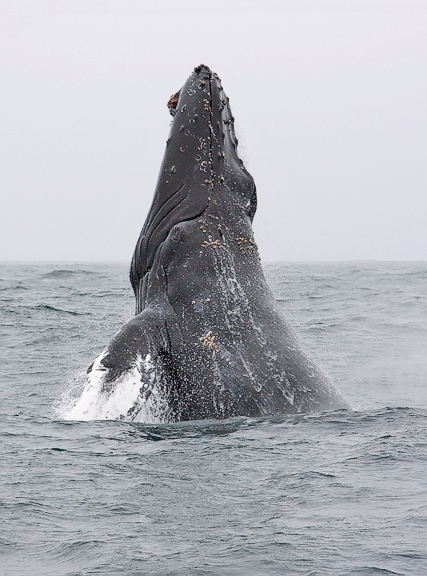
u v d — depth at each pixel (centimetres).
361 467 3616
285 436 4109
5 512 3094
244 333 4619
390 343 9075
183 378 4528
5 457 3847
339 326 10400
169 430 4262
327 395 4672
